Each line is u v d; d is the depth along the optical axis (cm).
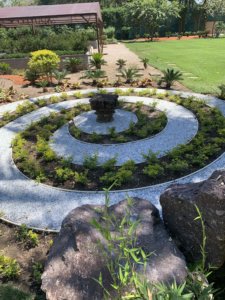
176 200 339
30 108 981
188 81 1249
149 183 554
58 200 524
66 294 293
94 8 1870
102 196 526
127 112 899
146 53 2164
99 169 607
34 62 1253
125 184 554
